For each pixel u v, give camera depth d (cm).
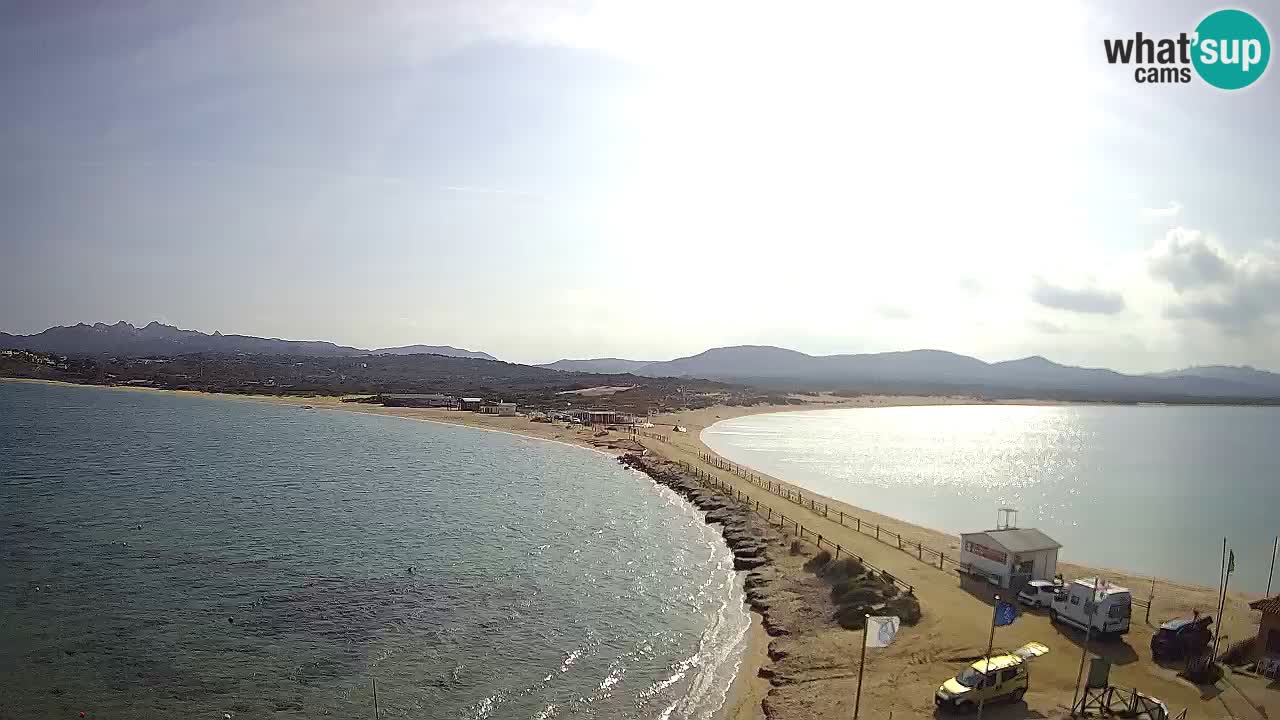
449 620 4209
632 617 4350
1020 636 3738
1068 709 2900
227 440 12369
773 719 3008
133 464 9288
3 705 3066
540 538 6216
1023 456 14388
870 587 4353
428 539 6038
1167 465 13288
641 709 3180
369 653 3722
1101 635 3684
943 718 2883
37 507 6588
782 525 6450
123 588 4553
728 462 11025
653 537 6394
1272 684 3158
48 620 3984
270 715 3072
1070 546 6662
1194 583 5481
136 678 3366
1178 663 3388
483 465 10650
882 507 8338
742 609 4534
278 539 5856
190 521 6347
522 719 3083
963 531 7231
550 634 4044
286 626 4044
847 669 3425
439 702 3222
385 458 11006
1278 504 9150
